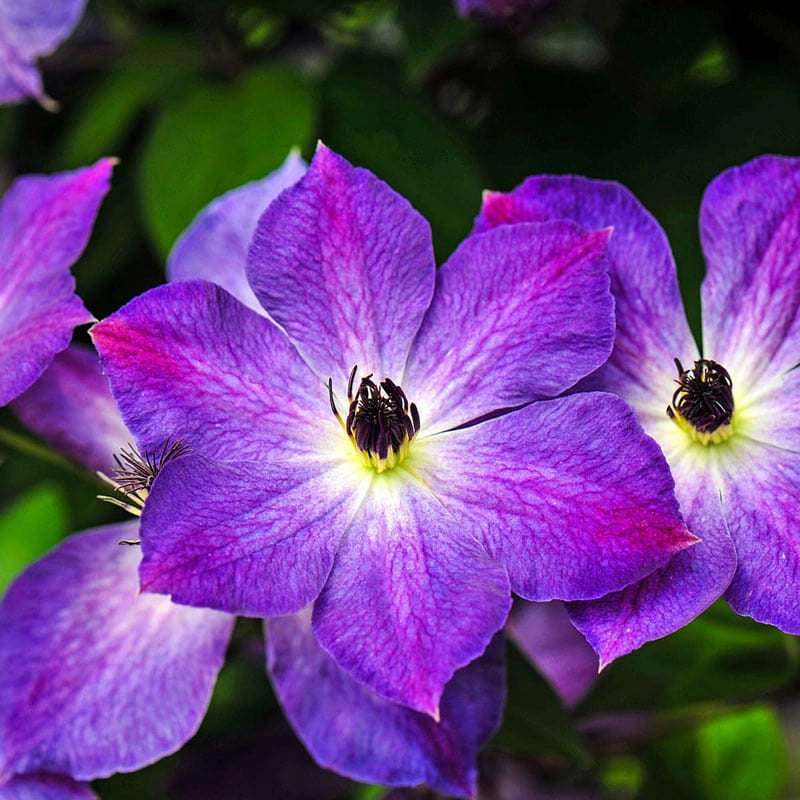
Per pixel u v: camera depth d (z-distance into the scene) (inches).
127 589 18.8
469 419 17.8
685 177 22.3
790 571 17.3
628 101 23.3
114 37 24.8
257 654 20.9
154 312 17.5
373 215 17.8
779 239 18.1
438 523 17.5
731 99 22.5
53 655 18.5
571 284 17.6
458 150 22.2
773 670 20.4
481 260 17.7
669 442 18.0
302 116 22.2
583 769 22.6
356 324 18.0
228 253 19.2
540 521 17.2
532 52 24.0
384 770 18.2
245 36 23.6
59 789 18.4
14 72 22.4
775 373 18.1
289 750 21.9
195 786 21.7
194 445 17.5
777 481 17.7
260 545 17.3
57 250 18.9
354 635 17.1
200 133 22.2
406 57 21.5
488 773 22.7
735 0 23.0
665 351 18.1
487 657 18.3
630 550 16.9
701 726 22.7
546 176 18.0
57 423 19.6
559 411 17.4
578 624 17.0
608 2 23.2
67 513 22.9
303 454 17.8
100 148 23.2
